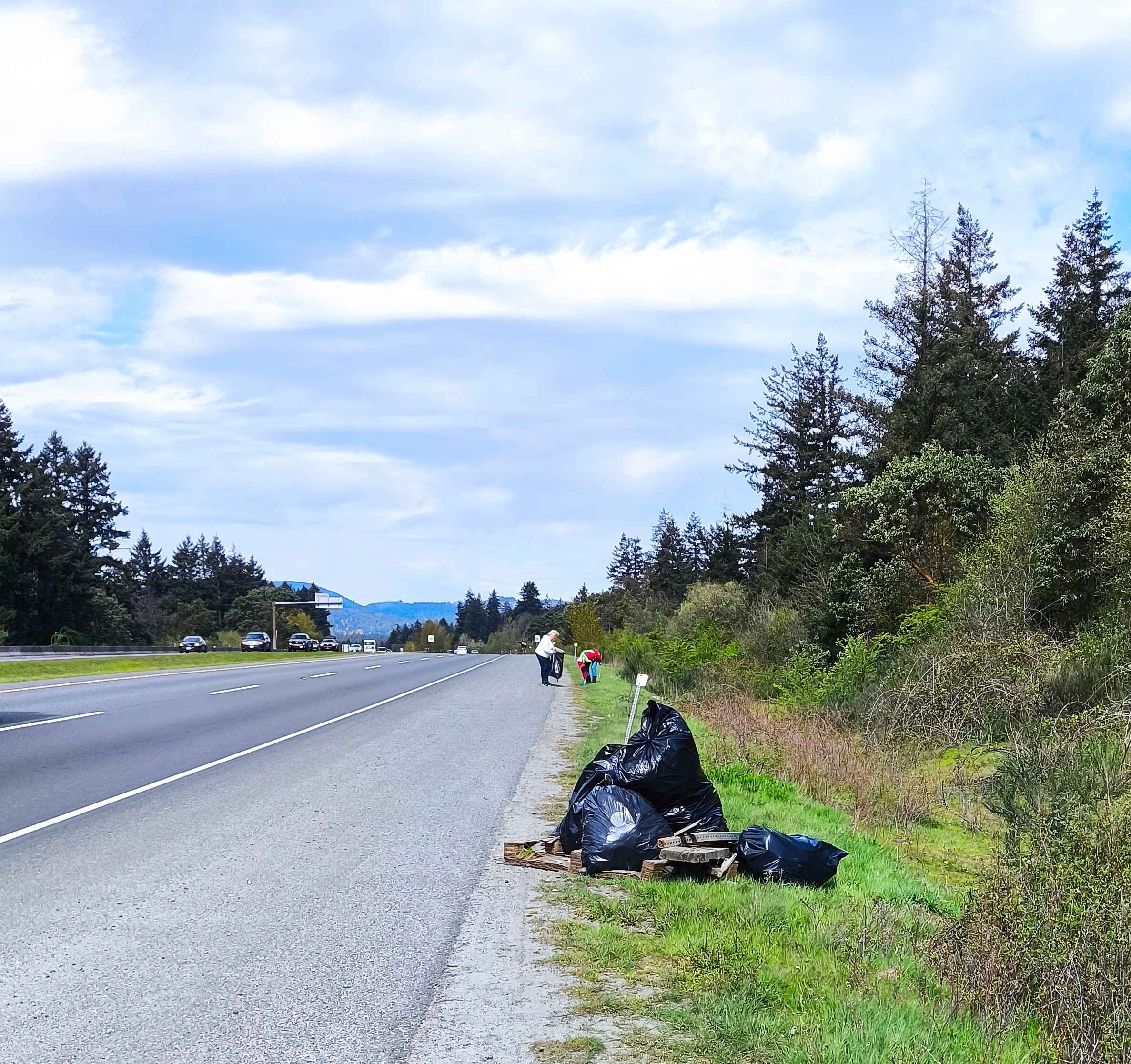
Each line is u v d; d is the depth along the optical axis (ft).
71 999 16.93
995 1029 16.22
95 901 22.74
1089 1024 15.76
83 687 88.53
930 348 151.84
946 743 50.16
